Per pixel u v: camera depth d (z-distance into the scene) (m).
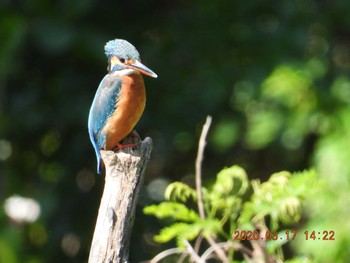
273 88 13.51
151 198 14.81
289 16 14.25
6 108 13.67
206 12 14.61
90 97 13.85
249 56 14.51
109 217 6.45
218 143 14.05
